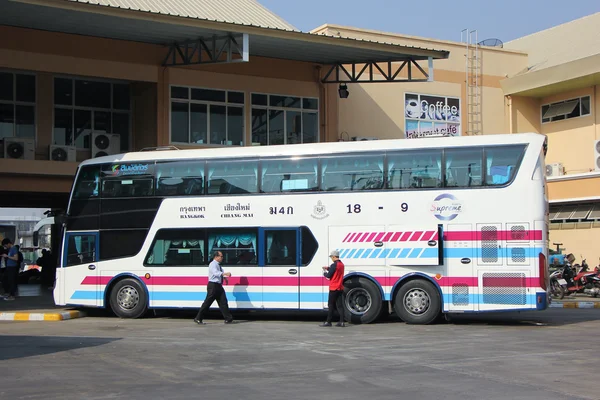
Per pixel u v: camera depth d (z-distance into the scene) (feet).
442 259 51.57
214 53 77.46
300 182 54.95
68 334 47.57
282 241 54.85
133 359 35.99
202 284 56.13
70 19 71.92
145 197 58.13
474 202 51.29
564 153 110.73
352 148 54.29
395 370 32.37
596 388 27.99
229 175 56.54
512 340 43.39
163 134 84.43
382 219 52.85
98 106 87.10
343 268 51.98
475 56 110.93
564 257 89.76
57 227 107.24
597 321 56.49
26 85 82.23
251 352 38.45
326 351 38.73
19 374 31.50
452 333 47.44
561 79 102.78
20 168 76.84
